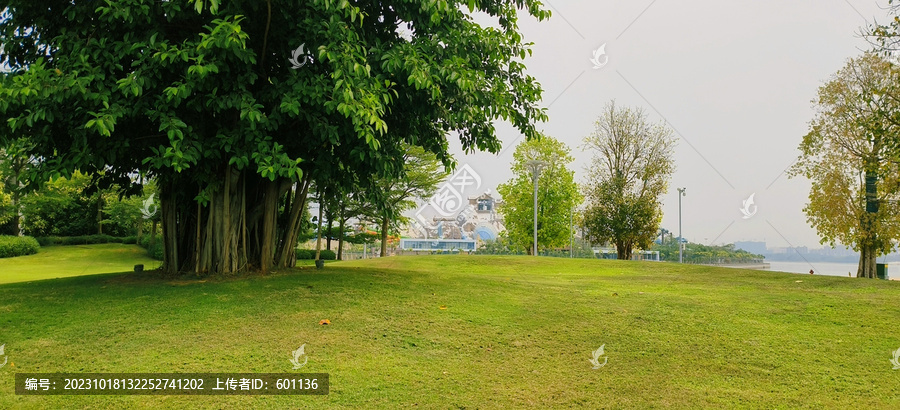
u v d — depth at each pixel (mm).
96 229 38188
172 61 5883
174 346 5043
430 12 7211
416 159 26141
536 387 4418
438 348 5285
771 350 5387
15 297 6754
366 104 6160
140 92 5871
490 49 8359
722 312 6848
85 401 3953
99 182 8633
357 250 43250
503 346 5410
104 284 7688
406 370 4684
